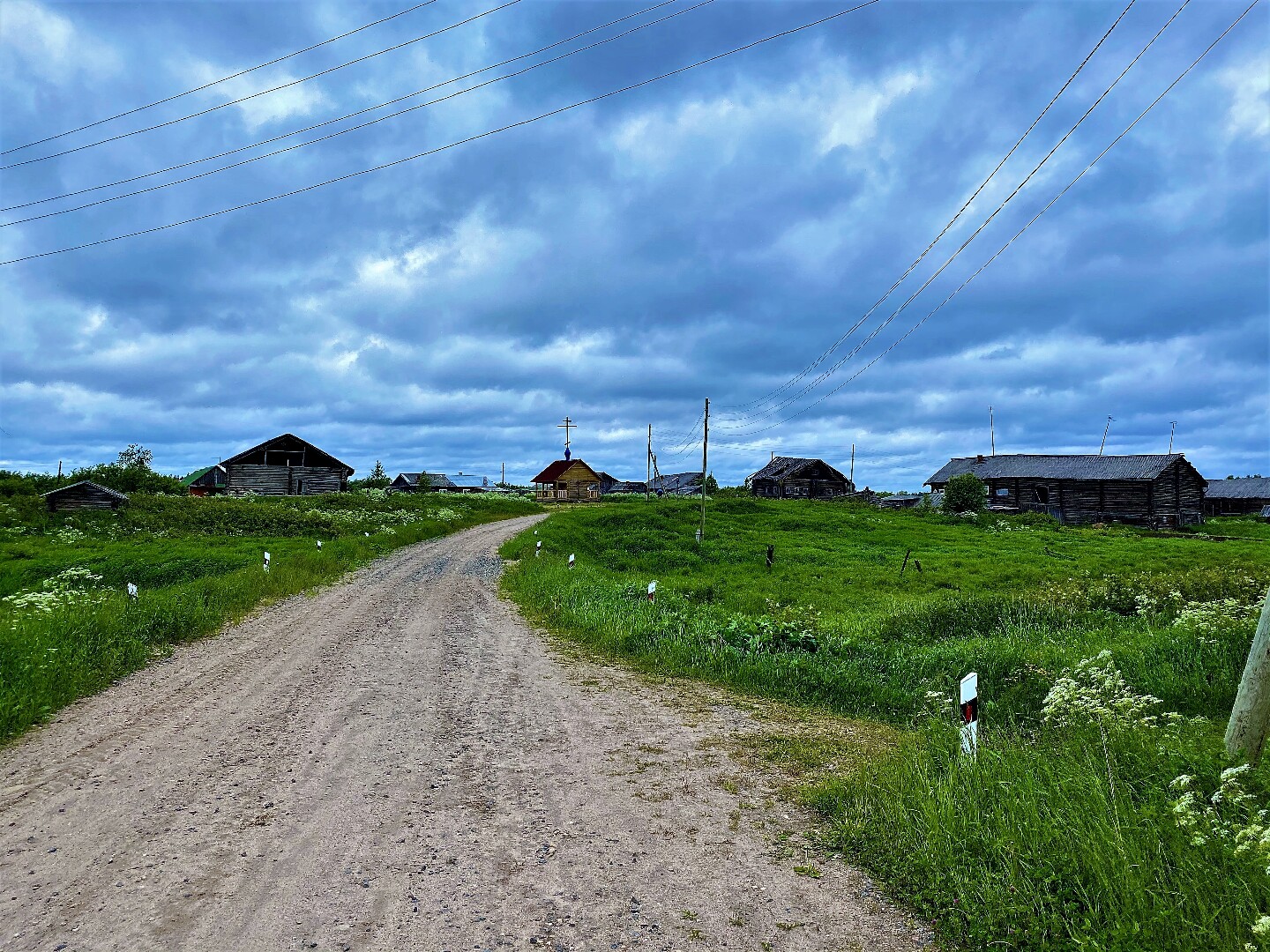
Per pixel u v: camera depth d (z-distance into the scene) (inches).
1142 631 462.6
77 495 1574.8
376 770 253.3
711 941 147.0
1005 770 205.5
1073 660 367.9
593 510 2145.7
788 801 227.0
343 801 223.3
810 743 293.1
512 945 144.6
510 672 425.7
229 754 271.3
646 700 365.4
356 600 727.1
